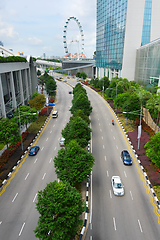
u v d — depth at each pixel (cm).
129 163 3108
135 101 4403
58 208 1622
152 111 5241
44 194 1717
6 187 2611
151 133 4050
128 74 8069
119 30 8175
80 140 3012
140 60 7444
